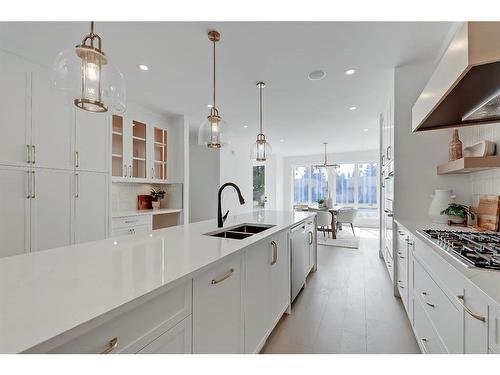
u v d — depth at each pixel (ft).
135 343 2.52
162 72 8.71
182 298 3.14
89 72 3.92
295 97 11.05
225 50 7.29
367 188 25.88
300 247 8.46
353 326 6.59
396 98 8.38
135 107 12.27
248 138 19.95
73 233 8.96
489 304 2.56
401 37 6.67
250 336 4.90
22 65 7.66
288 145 22.82
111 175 10.46
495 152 5.95
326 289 9.08
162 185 14.60
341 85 9.73
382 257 12.98
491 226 5.86
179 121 14.11
